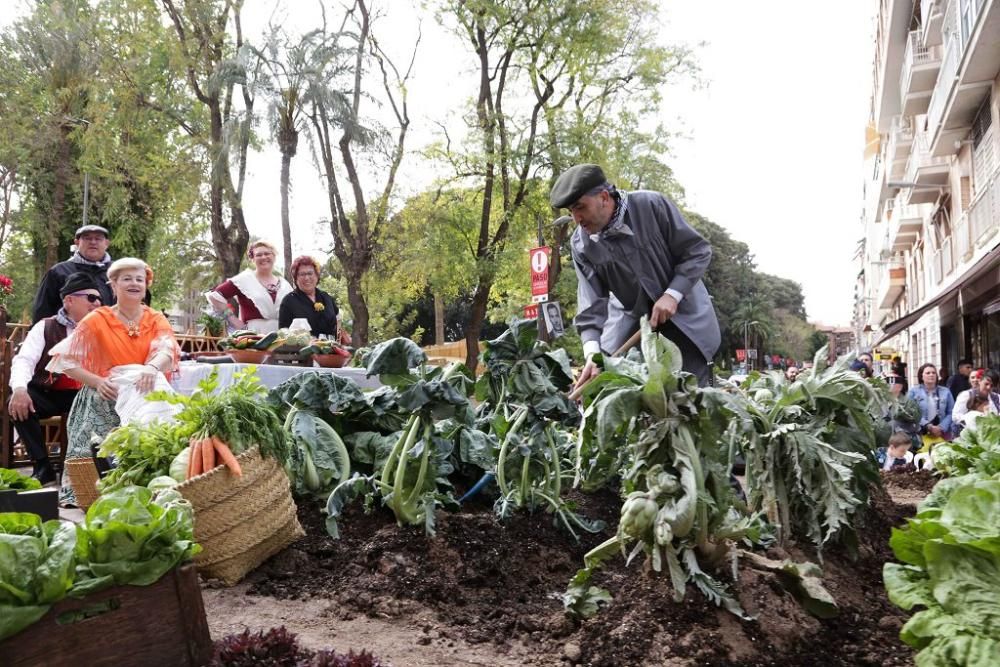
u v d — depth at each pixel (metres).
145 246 23.47
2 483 3.56
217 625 2.83
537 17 19.97
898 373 11.88
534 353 4.16
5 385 7.12
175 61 18.81
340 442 4.20
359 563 3.48
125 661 2.14
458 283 22.38
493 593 3.35
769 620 2.65
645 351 2.75
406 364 3.85
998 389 9.20
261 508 3.37
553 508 4.16
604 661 2.55
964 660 1.87
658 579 2.82
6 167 23.14
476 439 4.58
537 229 21.86
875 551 3.79
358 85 17.69
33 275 29.16
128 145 20.31
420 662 2.59
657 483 2.68
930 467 6.68
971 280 16.11
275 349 6.43
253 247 8.28
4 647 1.93
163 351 5.16
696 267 4.31
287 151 16.38
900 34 29.05
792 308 108.25
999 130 16.59
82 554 2.11
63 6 20.72
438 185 21.92
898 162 32.81
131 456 3.60
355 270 19.59
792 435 3.41
